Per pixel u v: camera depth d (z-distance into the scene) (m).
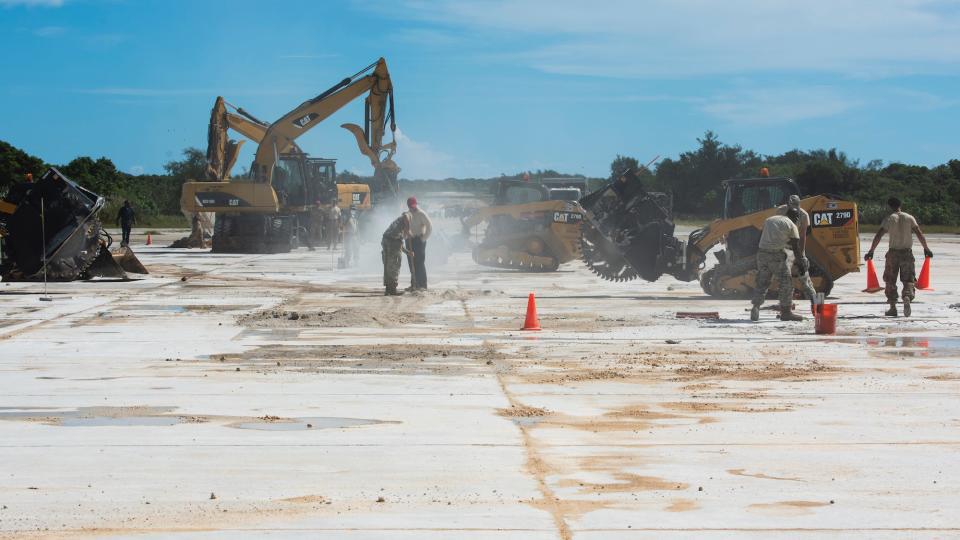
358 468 8.84
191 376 13.57
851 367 14.34
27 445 9.64
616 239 26.56
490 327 19.12
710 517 7.48
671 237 26.44
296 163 53.41
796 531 7.17
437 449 9.52
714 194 126.00
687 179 129.75
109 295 25.94
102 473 8.66
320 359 15.13
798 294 25.02
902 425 10.55
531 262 35.38
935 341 17.09
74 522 7.38
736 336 17.78
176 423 10.65
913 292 20.78
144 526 7.28
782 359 15.10
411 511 7.63
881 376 13.57
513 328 18.98
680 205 129.12
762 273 20.00
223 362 14.84
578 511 7.63
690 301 24.47
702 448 9.57
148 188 122.25
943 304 23.50
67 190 30.20
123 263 33.03
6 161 114.69
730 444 9.73
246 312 21.67
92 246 30.61
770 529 7.21
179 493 8.09
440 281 31.11
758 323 19.75
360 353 15.73
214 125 51.91
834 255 25.16
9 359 15.07
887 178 127.31
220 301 24.33
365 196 64.81
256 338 17.50
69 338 17.47
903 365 14.51
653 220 26.61
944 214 107.81
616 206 26.69
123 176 122.06
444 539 6.98
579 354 15.66
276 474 8.64
